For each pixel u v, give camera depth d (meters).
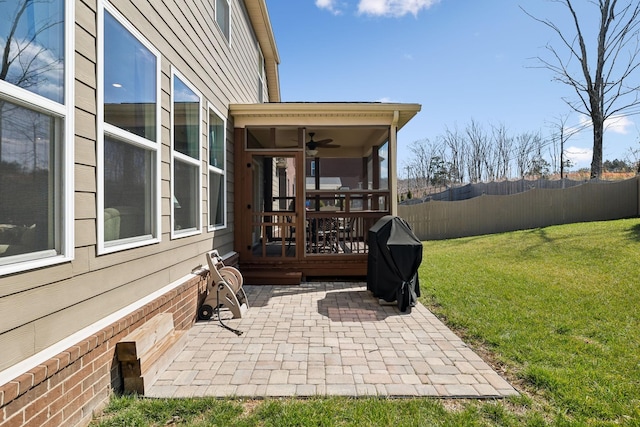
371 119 6.53
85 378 2.12
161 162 3.39
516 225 12.93
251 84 8.43
